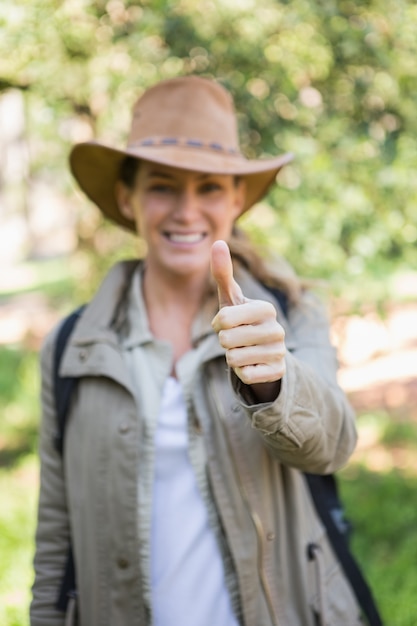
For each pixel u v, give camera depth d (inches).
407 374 374.6
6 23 169.8
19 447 287.9
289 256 177.9
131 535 84.7
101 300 92.2
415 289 548.4
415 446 274.1
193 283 91.8
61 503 93.6
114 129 187.0
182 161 88.9
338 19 170.9
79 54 185.8
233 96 171.6
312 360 85.6
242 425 83.3
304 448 74.5
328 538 89.0
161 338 90.9
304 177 175.0
